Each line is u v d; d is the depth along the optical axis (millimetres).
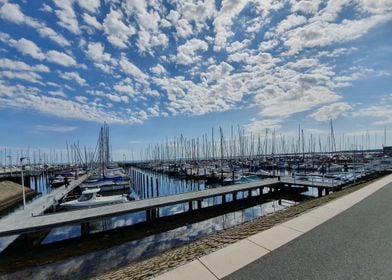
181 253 6973
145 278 4641
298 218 7379
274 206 21703
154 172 63062
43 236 13680
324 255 4578
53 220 13609
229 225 16141
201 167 52812
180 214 18875
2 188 30781
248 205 22094
